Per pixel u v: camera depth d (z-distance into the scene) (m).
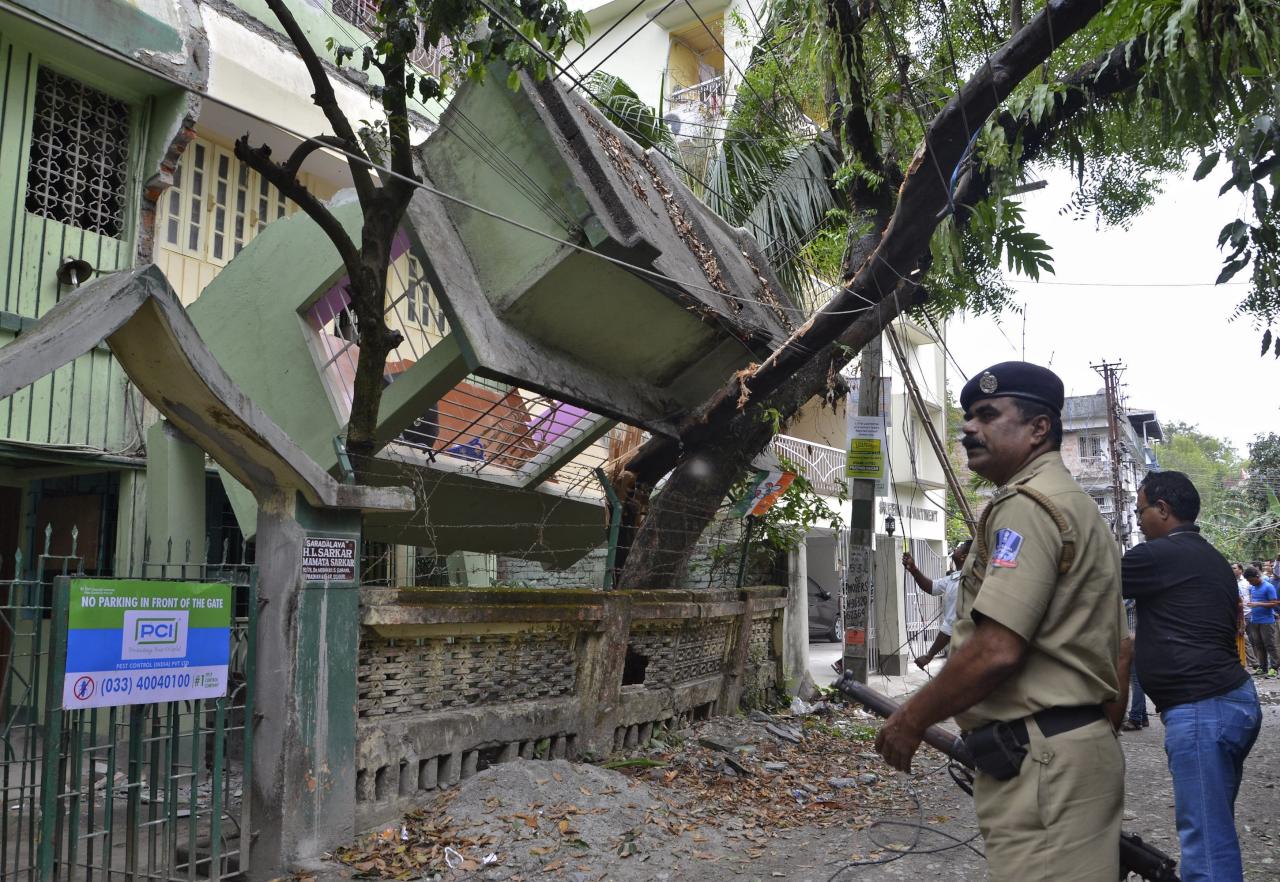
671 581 9.12
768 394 8.60
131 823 4.47
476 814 5.54
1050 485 2.36
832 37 7.90
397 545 10.22
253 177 10.70
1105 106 6.44
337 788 5.16
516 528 9.83
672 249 8.15
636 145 9.38
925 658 8.36
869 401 11.50
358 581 5.38
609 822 5.60
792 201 11.62
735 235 10.33
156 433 8.13
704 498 9.22
